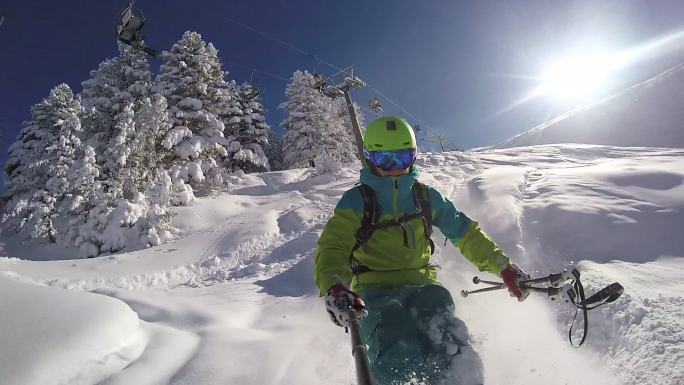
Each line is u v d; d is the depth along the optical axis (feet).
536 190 26.73
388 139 9.22
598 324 10.61
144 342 11.94
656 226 18.85
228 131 112.47
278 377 10.57
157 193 56.49
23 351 9.40
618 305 10.60
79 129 75.00
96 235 57.77
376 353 7.80
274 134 148.36
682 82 231.50
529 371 9.67
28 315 10.60
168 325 14.39
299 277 23.58
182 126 78.84
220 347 11.95
